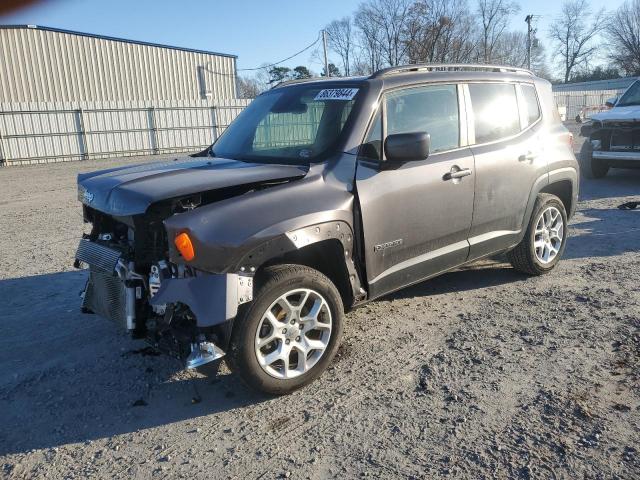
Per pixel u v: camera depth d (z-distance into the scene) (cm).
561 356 388
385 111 412
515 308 481
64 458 303
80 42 3088
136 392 370
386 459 288
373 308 495
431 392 350
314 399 350
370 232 387
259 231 329
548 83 575
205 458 298
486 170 468
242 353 331
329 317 367
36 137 2533
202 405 351
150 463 296
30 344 446
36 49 2956
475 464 280
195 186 332
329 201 365
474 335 430
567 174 561
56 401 361
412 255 425
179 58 3484
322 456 294
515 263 549
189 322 338
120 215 337
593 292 507
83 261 396
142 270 352
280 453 299
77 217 1017
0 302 546
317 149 398
